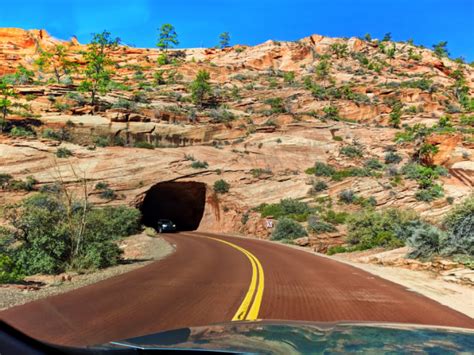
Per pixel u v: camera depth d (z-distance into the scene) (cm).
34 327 575
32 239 1314
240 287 1012
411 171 5106
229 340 232
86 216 1541
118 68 11388
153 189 4953
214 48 14738
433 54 14588
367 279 1277
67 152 4778
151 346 216
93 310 706
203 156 5575
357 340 229
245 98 8562
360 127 6969
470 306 894
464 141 6234
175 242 2942
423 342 222
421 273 1483
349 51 14175
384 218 2591
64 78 9444
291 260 1827
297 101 8394
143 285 1020
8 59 12281
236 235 4297
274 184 5103
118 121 5788
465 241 1548
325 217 3784
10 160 4412
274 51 13262
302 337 241
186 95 8506
